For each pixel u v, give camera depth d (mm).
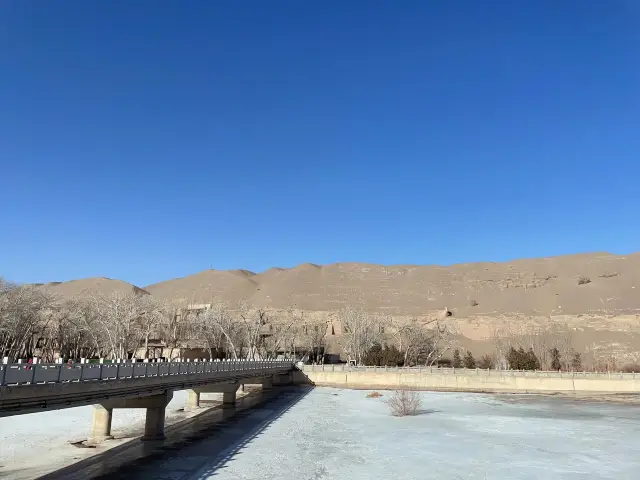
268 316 172500
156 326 124625
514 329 174500
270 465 29875
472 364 124375
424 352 135000
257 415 53594
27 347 104875
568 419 53219
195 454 32844
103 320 99062
